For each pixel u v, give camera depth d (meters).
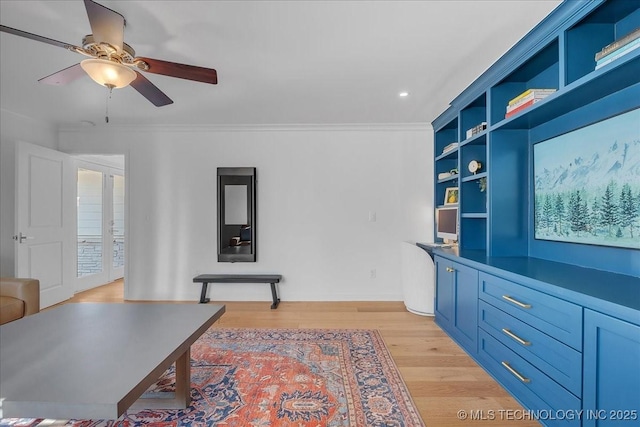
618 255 1.71
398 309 3.67
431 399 1.87
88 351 1.39
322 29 1.95
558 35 1.77
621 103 1.66
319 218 4.07
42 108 3.41
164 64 1.78
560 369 1.46
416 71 2.53
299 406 1.80
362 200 4.07
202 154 4.08
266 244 4.07
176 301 4.05
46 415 1.01
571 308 1.38
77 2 1.67
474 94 2.81
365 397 1.89
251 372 2.19
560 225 2.13
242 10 1.75
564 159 2.08
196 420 1.68
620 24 1.68
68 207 3.99
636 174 1.59
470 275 2.39
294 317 3.39
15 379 1.15
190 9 1.73
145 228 4.09
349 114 3.63
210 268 4.09
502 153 2.48
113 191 5.14
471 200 3.12
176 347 1.44
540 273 1.76
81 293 4.38
